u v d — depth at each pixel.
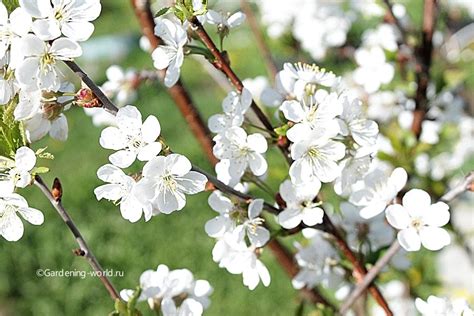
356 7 1.18
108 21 4.25
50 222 2.35
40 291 2.17
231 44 2.07
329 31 1.15
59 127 0.69
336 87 0.72
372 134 0.70
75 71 0.67
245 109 0.70
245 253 0.73
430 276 1.72
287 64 0.72
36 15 0.65
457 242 1.02
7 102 0.67
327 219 0.76
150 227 2.34
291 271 0.89
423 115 0.98
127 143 0.67
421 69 0.97
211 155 0.91
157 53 0.70
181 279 0.74
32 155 0.66
